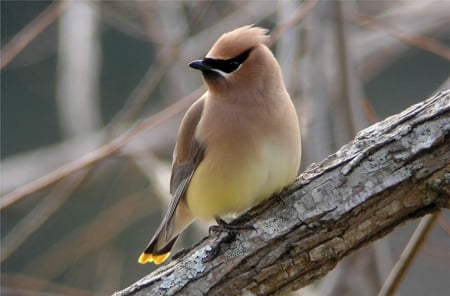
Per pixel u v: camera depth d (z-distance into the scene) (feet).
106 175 59.41
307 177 28.66
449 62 69.46
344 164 28.07
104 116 70.28
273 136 31.68
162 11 48.96
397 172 27.40
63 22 53.26
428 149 27.12
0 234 68.69
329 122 38.73
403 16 48.75
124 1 52.08
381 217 27.66
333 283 38.29
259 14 48.01
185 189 33.81
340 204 27.76
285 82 40.27
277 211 28.43
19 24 66.74
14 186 57.16
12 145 71.77
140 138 49.44
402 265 30.71
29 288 51.29
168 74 48.03
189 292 28.45
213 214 33.22
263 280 28.17
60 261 60.39
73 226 68.03
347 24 38.70
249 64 32.19
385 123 28.09
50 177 37.35
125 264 64.49
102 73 70.33
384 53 50.26
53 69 71.26
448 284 65.98
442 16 49.44
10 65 66.69
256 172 31.76
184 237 59.26
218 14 52.08
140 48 70.59
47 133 71.82
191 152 33.40
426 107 27.55
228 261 28.32
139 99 41.96
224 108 32.27
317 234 27.86
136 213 62.34
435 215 30.07
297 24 39.29
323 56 38.83
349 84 38.24
